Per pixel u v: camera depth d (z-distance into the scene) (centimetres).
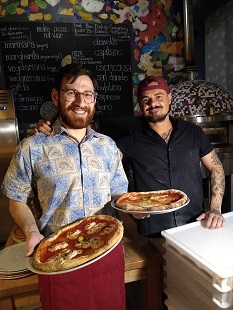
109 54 318
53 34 301
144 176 168
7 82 300
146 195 148
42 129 127
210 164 178
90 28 309
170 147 166
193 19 292
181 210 166
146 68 330
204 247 112
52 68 306
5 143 274
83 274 99
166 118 172
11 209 123
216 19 323
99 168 128
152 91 162
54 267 93
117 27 316
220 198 162
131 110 333
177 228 131
